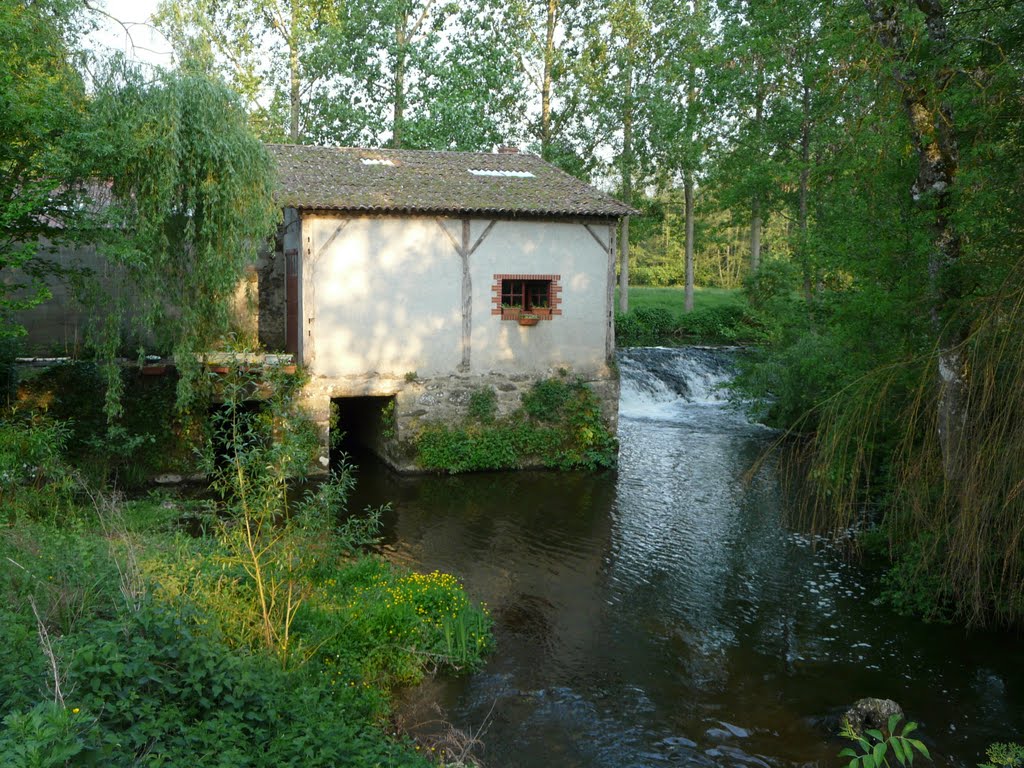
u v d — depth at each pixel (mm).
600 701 6785
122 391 11820
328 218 13570
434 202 14031
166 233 11297
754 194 22266
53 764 3033
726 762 5930
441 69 25016
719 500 13133
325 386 13766
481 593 9141
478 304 14664
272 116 23891
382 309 14031
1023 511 6691
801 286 18297
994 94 7797
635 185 29562
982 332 6551
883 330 9617
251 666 5234
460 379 14680
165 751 3686
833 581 9648
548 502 12938
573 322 15320
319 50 23203
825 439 8406
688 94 26891
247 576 6930
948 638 8086
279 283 17562
